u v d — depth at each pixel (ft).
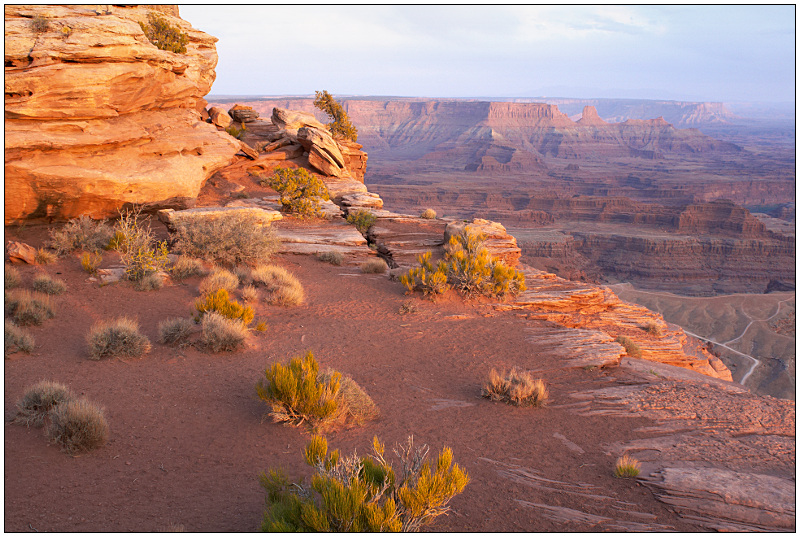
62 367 34.60
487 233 91.20
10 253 51.70
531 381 35.88
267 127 153.17
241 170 116.88
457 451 27.66
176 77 79.87
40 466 23.35
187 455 25.80
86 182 58.80
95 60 58.95
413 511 18.67
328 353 42.60
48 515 19.97
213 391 33.40
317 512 17.28
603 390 37.96
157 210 71.41
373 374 39.01
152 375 34.96
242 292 54.54
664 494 23.16
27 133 54.75
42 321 41.68
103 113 61.57
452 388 37.60
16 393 30.04
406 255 84.48
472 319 55.21
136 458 25.13
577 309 66.08
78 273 53.57
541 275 76.33
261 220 76.33
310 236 83.82
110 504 21.20
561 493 23.52
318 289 62.13
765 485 23.32
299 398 29.19
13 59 53.57
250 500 22.06
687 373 46.44
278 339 44.80
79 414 25.25
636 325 64.75
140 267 54.19
